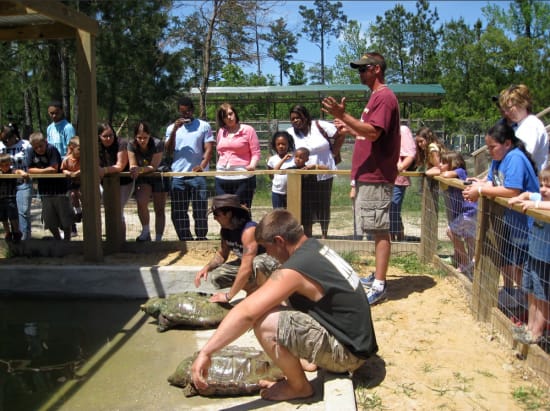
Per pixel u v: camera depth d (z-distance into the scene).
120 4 12.93
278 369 3.79
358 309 3.38
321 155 7.04
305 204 6.94
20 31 6.39
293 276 3.25
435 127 24.22
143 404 3.69
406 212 10.88
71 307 5.82
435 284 5.57
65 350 4.65
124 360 4.42
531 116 4.69
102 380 4.07
